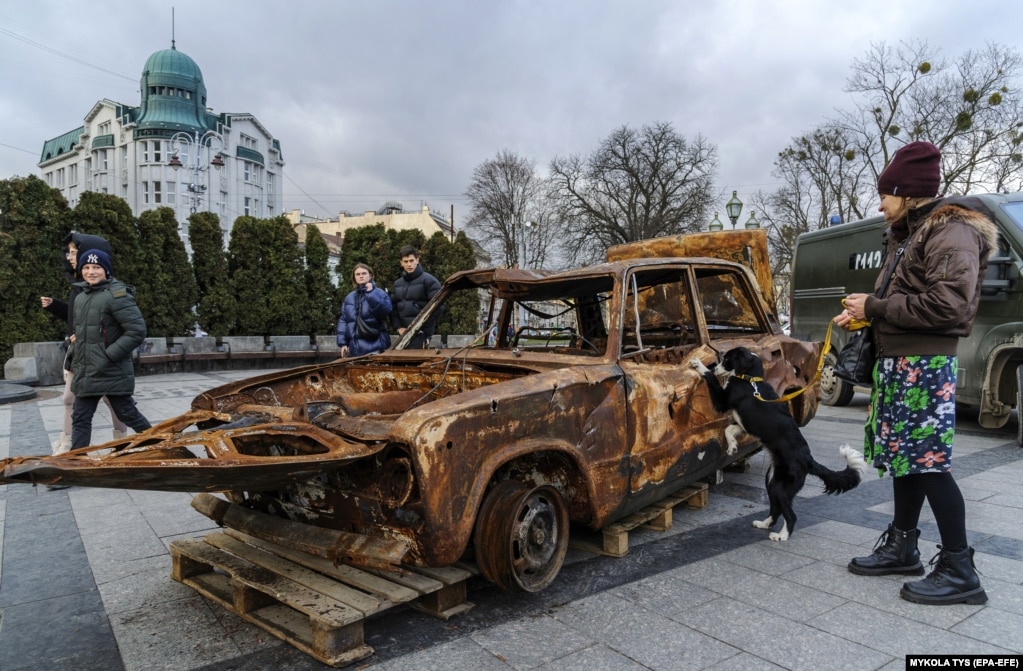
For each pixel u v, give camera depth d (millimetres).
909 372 3098
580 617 2961
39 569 3645
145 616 3047
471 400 2732
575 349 4410
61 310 6824
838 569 3527
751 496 5012
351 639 2592
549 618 2955
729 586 3305
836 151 29781
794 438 3922
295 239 16859
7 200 11992
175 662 2615
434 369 3994
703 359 4199
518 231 51906
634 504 3590
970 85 24516
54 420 8344
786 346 5191
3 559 3803
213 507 3420
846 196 31516
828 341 3578
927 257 3033
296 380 4242
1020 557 3646
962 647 2654
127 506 4859
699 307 4516
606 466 3299
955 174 24797
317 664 2578
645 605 3082
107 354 5309
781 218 38031
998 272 6539
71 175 85625
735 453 4598
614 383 3373
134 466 2117
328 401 3264
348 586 2781
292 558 3020
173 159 26203
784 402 4035
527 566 2943
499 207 52781
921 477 3150
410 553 2691
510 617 2969
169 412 8633
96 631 2902
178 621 2990
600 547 3787
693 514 4559
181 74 74125
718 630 2826
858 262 8945
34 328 12453
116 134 76312
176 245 14805
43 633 2893
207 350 14805
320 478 2949
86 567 3670
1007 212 6691
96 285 5336
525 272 4375
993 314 6711
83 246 6145
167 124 72250
